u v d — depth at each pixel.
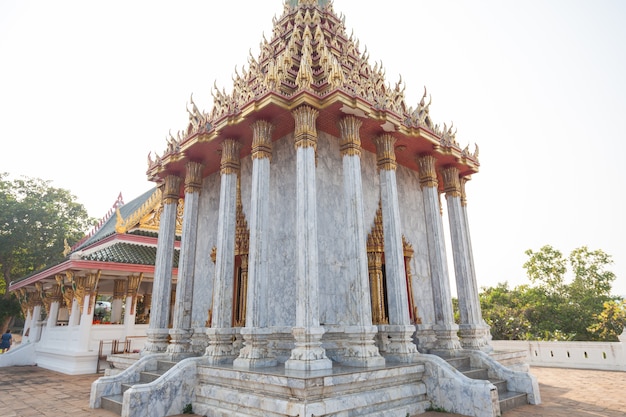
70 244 46.22
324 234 11.34
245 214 13.59
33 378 17.84
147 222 24.73
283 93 10.73
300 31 16.11
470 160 15.48
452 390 9.45
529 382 10.65
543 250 42.84
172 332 12.70
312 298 8.94
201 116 13.89
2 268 44.19
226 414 8.84
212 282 14.31
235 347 12.02
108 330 20.31
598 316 33.91
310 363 8.34
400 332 10.48
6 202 42.47
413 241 14.70
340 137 11.18
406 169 15.52
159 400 9.39
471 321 13.91
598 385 13.66
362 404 8.16
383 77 15.49
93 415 10.12
